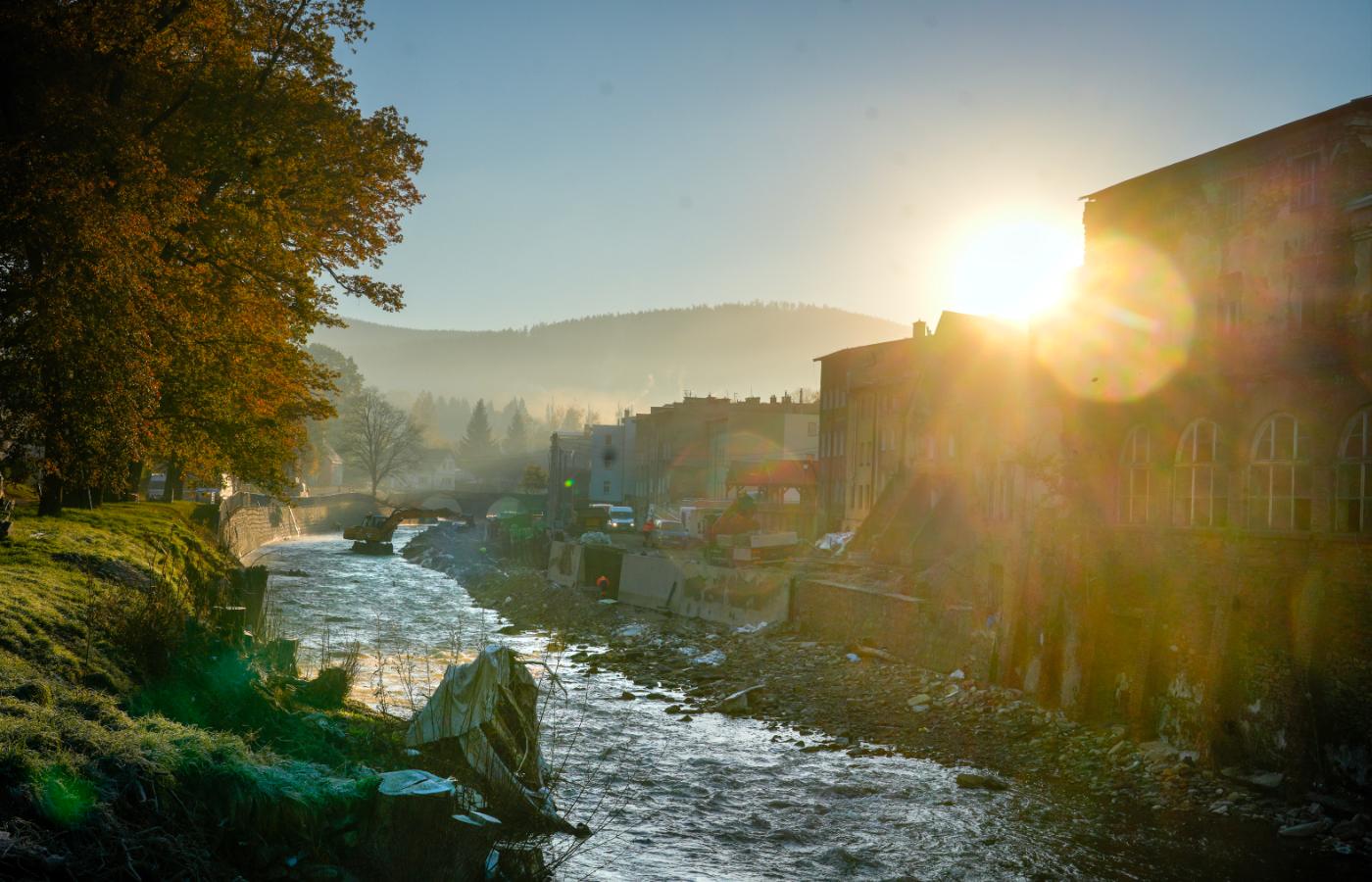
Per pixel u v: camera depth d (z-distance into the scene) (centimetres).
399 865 1155
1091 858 1842
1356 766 1998
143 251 2138
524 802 1681
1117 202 2839
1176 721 2406
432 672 3331
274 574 6888
